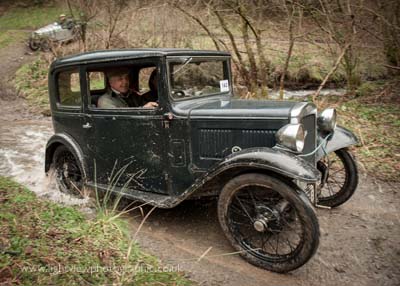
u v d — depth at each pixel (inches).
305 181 104.0
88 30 478.6
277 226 118.0
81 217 138.9
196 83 146.1
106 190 154.6
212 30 341.4
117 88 153.1
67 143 166.6
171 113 132.7
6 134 296.4
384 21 304.3
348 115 277.0
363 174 190.5
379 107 294.5
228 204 121.2
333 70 312.7
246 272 116.5
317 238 106.7
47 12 880.9
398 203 162.7
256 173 114.7
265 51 409.1
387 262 121.6
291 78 410.0
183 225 146.6
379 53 357.1
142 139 141.6
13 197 148.8
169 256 124.2
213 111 128.3
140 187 148.3
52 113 176.1
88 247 115.2
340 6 303.7
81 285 96.3
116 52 143.6
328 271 117.4
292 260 112.0
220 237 137.6
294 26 315.9
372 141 226.4
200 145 131.6
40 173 207.6
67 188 179.8
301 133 115.1
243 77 327.3
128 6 418.3
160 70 131.1
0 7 909.8
